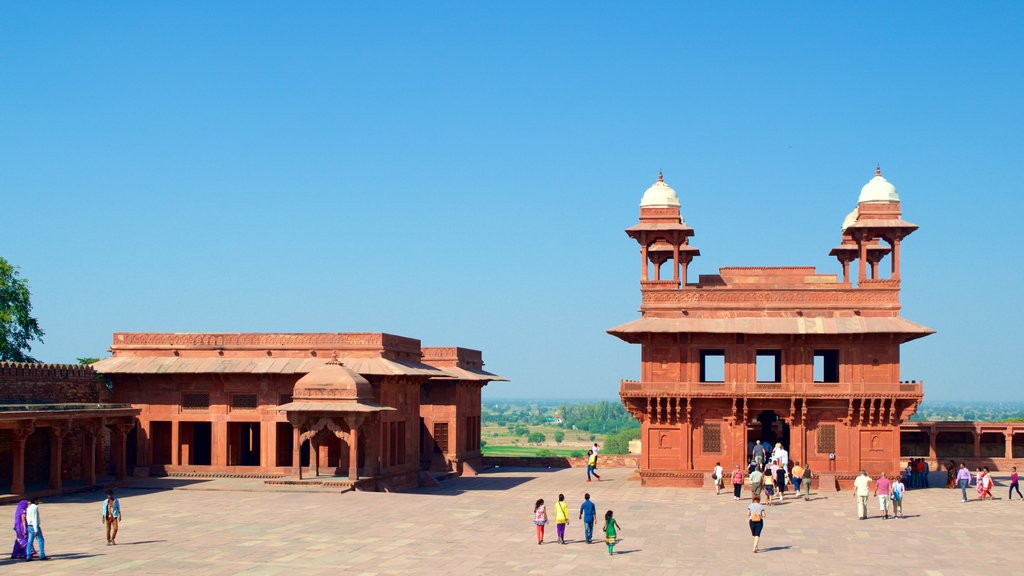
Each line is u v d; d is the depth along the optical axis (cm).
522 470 7762
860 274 5956
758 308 5962
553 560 3438
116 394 6147
